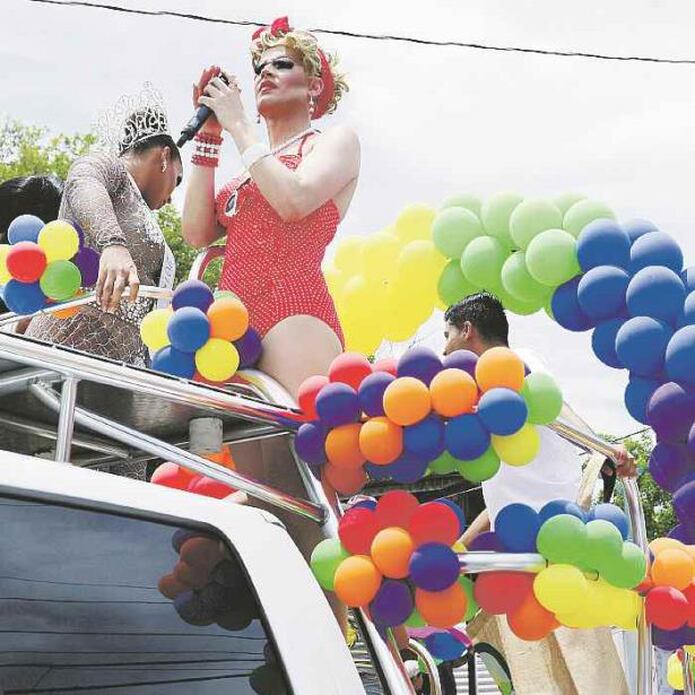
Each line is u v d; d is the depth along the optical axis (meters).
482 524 3.55
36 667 1.70
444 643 3.53
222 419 2.97
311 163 3.26
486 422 2.63
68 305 3.45
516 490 3.46
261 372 3.15
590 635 3.38
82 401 2.80
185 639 1.90
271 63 3.48
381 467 2.73
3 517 1.78
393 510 2.66
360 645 3.08
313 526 3.14
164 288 3.70
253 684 1.95
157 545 1.95
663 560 2.88
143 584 1.89
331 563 2.68
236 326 3.10
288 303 3.21
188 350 3.10
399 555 2.60
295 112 3.49
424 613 2.63
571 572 2.65
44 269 3.41
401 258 3.72
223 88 3.30
